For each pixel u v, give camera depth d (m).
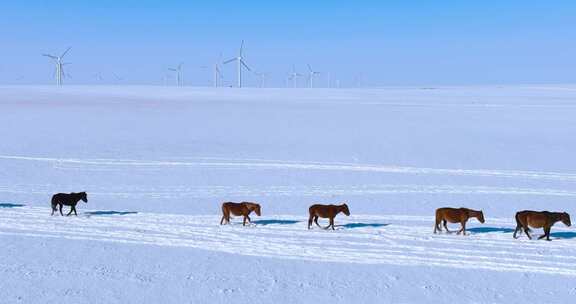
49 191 20.73
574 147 35.72
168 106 74.25
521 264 12.88
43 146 33.38
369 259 13.18
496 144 36.88
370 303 10.73
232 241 14.44
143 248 13.76
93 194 20.34
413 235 15.13
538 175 25.53
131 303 10.52
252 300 10.79
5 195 19.70
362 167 27.09
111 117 55.88
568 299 10.93
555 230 16.05
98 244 13.99
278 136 40.56
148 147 33.69
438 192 21.44
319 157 30.36
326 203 19.36
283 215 17.42
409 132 44.12
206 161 28.48
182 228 15.55
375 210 18.33
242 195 20.56
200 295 10.97
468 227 16.17
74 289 11.09
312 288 11.42
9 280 11.44
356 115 61.69
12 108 65.81
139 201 19.23
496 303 10.77
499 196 20.84
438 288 11.48
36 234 14.72
